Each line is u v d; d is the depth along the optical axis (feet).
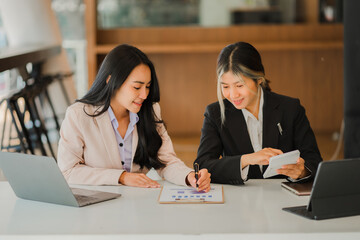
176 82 22.18
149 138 6.97
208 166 6.66
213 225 4.82
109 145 6.79
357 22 11.75
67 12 24.07
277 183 6.48
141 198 5.83
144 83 6.45
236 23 21.72
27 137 12.57
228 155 7.30
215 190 6.10
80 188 6.28
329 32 21.53
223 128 7.23
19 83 19.02
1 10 18.89
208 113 7.36
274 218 5.00
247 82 6.57
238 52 6.55
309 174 6.32
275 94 7.35
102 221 5.01
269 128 7.13
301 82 22.06
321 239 4.55
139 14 21.71
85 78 24.22
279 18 21.65
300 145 7.22
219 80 6.70
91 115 6.68
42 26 19.12
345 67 12.21
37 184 5.62
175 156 7.21
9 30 19.16
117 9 21.63
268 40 21.63
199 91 22.22
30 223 5.00
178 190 6.15
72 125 6.75
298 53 21.91
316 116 22.24
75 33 24.18
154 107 7.20
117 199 5.81
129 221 4.99
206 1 21.57
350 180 5.00
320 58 21.91
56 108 19.56
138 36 21.76
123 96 6.49
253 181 6.63
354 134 12.13
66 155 6.76
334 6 21.44
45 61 19.62
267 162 6.31
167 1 21.63
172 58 22.08
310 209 5.10
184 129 22.43
